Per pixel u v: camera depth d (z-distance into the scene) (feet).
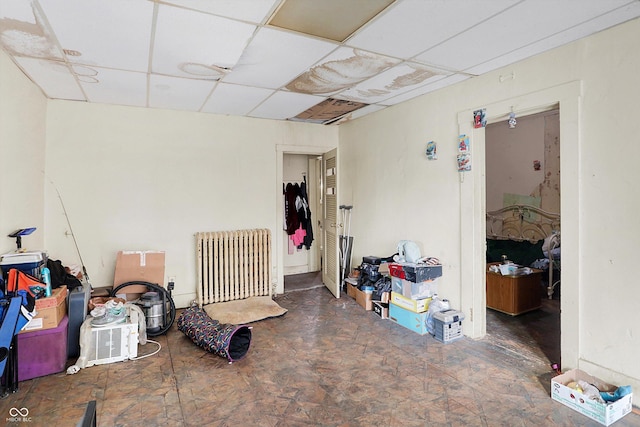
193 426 6.78
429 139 12.07
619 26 7.39
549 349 10.06
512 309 12.69
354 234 16.29
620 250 7.57
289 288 16.84
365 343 10.62
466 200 10.78
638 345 7.32
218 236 14.03
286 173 19.29
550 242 14.79
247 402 7.58
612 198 7.66
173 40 7.73
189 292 14.30
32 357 8.49
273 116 15.17
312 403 7.54
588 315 8.14
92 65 9.14
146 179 13.48
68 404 7.48
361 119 15.58
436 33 7.60
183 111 14.05
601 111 7.77
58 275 9.91
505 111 9.66
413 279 11.27
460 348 10.18
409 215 13.05
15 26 7.06
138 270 12.48
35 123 10.78
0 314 7.36
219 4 6.31
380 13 6.73
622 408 6.95
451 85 11.18
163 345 10.57
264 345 10.52
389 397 7.75
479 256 10.73
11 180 8.96
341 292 16.17
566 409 7.27
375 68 9.66
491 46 8.32
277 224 16.01
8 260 8.27
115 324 9.59
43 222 11.72
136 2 6.20
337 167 15.02
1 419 6.93
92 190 12.64
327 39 7.82
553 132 17.37
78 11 6.47
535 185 18.20
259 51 8.41
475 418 7.00
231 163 14.99
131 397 7.77
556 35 7.82
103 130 12.77
